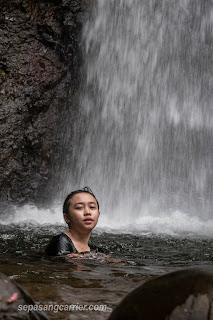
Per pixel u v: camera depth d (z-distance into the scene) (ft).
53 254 13.48
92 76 44.52
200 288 4.44
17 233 21.86
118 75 46.21
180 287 4.53
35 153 40.04
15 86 39.29
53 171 41.52
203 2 52.13
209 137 50.24
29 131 39.65
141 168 46.60
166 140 48.19
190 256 15.81
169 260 14.71
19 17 40.24
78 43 42.83
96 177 44.39
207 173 49.39
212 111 50.72
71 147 42.91
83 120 43.88
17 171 38.86
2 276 5.09
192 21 51.44
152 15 48.34
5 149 38.04
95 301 7.32
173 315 4.33
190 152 49.16
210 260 14.97
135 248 17.71
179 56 49.49
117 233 23.75
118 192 45.06
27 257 12.97
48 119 41.04
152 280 4.85
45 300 7.28
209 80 51.24
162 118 48.16
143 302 4.58
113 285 8.82
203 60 51.16
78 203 14.11
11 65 39.45
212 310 4.27
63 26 41.57
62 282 8.89
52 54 41.34
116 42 45.88
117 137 45.88
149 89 47.80
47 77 40.81
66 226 27.22
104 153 45.11
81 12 42.39
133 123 46.83
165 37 48.88
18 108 39.04
